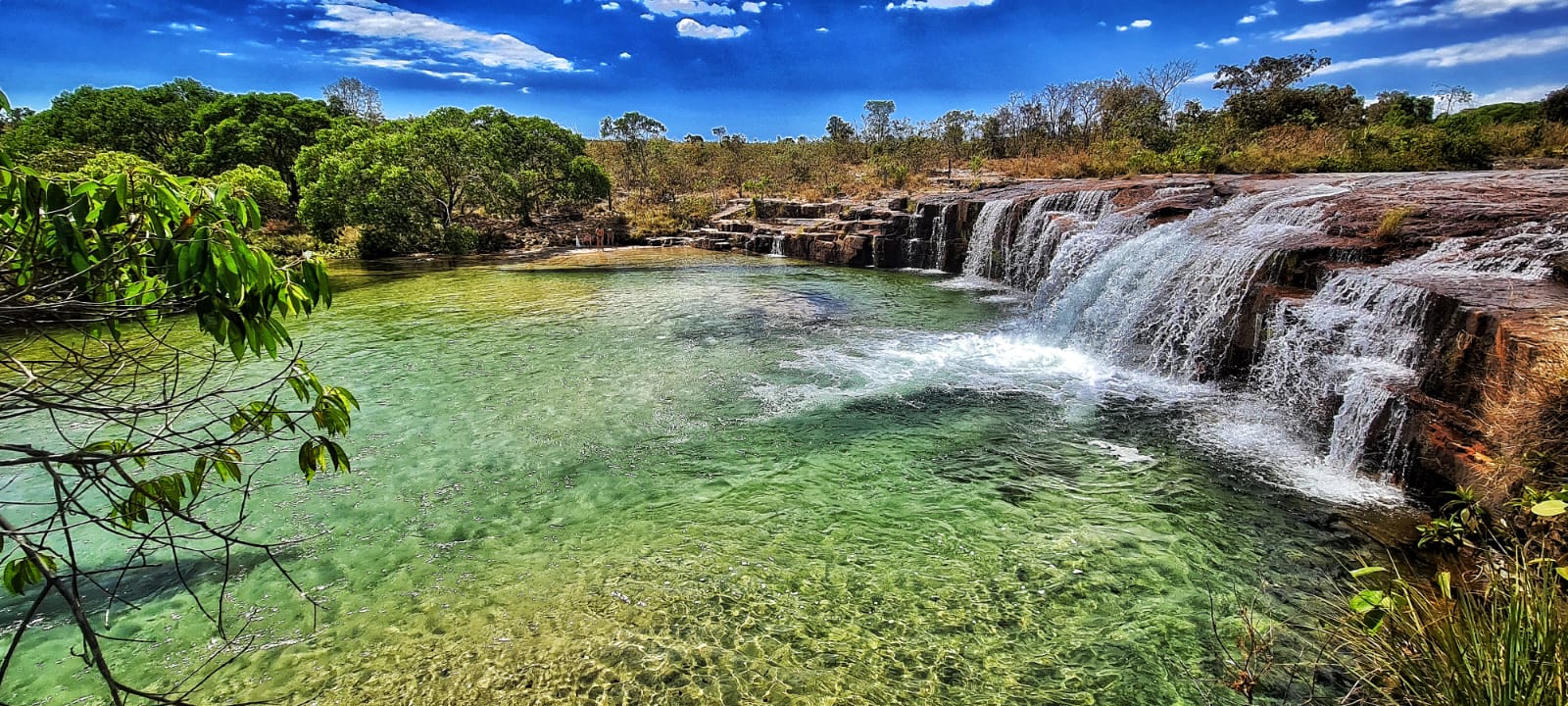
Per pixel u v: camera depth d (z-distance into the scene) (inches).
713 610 194.5
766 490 262.4
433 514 246.5
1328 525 227.9
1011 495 255.0
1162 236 479.8
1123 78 1379.2
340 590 203.3
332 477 272.2
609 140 1982.0
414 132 1088.2
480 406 346.6
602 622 189.9
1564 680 109.7
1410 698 130.6
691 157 1788.9
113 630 184.9
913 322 521.7
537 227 1216.2
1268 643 176.2
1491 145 869.2
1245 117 1166.3
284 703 162.7
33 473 277.4
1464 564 198.8
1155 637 180.9
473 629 187.2
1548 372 198.5
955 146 1496.1
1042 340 465.1
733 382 378.3
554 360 423.5
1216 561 211.8
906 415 331.3
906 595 200.1
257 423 95.5
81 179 81.3
